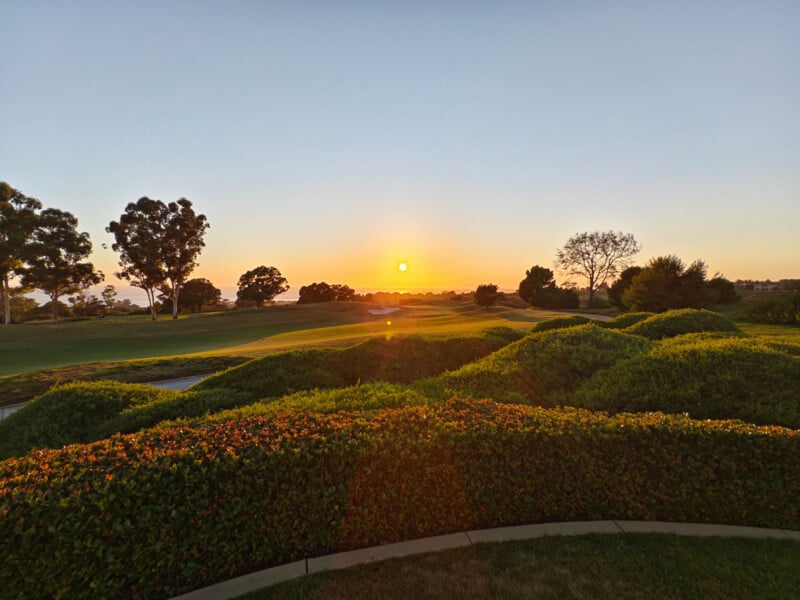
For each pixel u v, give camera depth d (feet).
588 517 12.00
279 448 11.00
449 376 23.27
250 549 10.19
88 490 9.23
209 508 9.89
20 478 9.55
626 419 13.39
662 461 12.03
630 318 46.62
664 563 9.84
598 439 12.21
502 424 12.84
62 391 23.31
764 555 10.14
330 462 11.02
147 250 137.39
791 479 11.68
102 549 8.93
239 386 25.31
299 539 10.54
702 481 11.85
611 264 180.55
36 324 117.60
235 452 10.85
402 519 11.21
